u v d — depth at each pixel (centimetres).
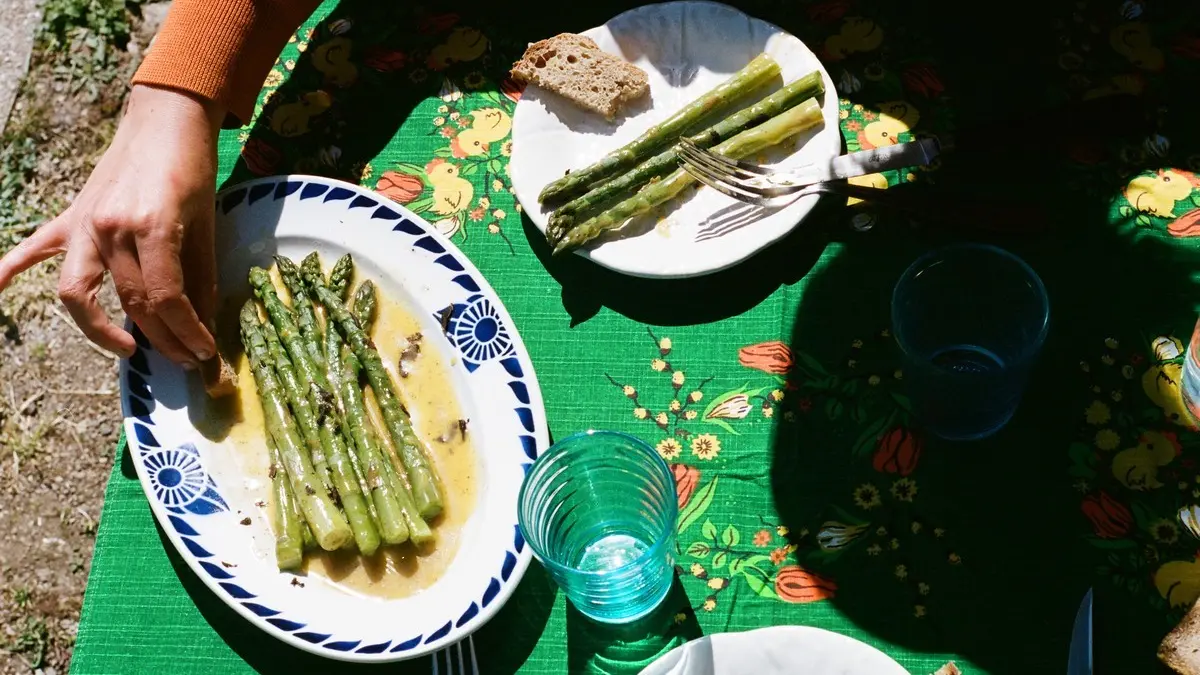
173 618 71
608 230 78
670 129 80
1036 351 63
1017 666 65
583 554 70
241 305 80
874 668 63
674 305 78
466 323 76
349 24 91
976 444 71
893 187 80
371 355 75
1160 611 65
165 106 78
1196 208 76
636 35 85
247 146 87
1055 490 69
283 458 72
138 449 74
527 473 64
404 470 72
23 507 144
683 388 75
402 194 84
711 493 72
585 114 83
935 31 85
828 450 72
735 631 68
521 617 69
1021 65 83
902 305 67
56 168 161
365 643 67
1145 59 81
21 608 139
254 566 70
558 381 77
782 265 78
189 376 76
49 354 150
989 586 67
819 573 69
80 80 164
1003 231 77
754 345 76
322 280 78
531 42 88
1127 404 71
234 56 80
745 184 77
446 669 68
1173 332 72
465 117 86
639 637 68
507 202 83
